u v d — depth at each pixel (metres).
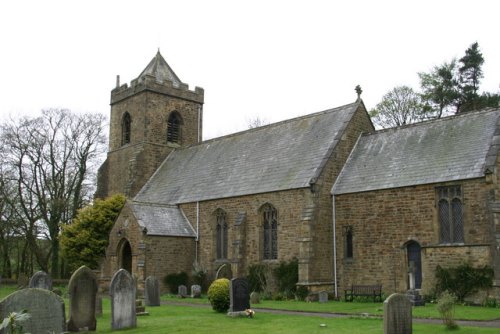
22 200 58.44
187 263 43.31
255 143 46.56
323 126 42.00
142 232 40.75
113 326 21.70
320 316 25.69
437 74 63.91
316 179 36.28
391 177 34.78
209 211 43.41
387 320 18.06
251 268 39.12
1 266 72.75
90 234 47.56
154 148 55.69
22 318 14.48
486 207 29.83
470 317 24.05
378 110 66.38
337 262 36.09
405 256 33.09
